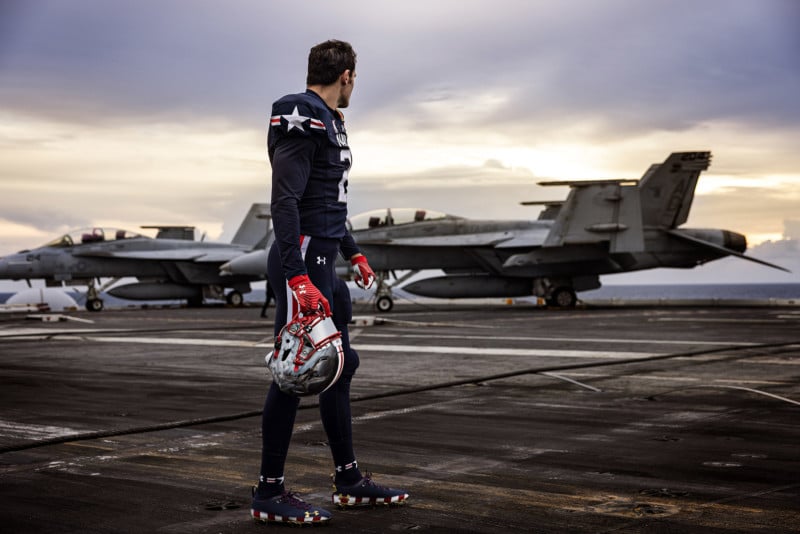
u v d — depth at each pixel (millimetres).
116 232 37781
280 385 3355
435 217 30969
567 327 17703
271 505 3502
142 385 8648
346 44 3697
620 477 4281
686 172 30875
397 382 8586
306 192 3596
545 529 3363
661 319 20969
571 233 28453
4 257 35562
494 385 8219
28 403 7344
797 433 5504
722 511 3605
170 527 3463
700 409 6562
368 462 4707
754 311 26344
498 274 31156
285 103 3479
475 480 4250
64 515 3648
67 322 23391
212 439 5539
